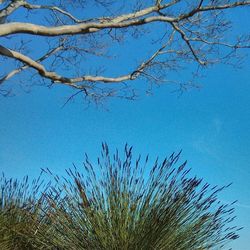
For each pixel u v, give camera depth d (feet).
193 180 17.47
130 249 16.38
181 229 17.01
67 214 17.52
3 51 26.91
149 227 16.47
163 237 16.53
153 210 16.87
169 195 17.15
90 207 17.12
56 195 18.33
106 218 17.01
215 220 17.39
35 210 21.36
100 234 16.72
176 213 16.93
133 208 16.88
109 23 25.95
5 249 20.57
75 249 16.97
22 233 20.67
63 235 17.35
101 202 17.21
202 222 17.17
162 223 16.52
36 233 18.80
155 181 17.35
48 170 18.01
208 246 17.21
